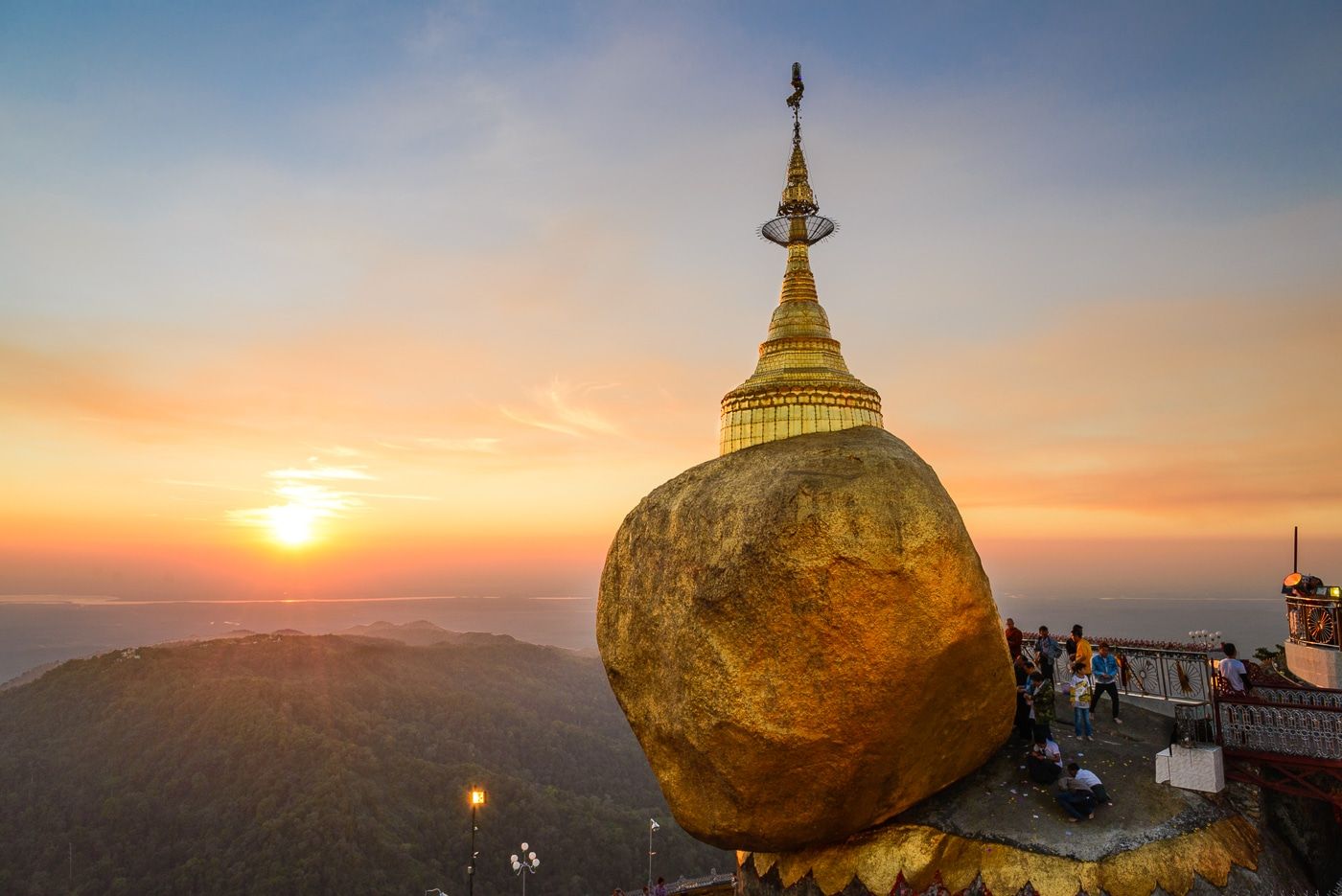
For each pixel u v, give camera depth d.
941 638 10.60
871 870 11.72
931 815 12.05
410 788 135.00
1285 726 12.11
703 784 11.91
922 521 10.74
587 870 117.81
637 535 13.66
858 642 10.44
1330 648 17.16
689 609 11.61
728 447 15.47
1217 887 10.56
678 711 11.77
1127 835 10.99
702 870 124.00
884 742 10.89
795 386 15.00
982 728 12.08
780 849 12.29
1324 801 13.09
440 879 108.81
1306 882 11.87
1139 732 14.41
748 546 10.93
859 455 11.59
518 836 124.50
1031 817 11.58
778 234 18.09
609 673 13.99
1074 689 14.51
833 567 10.43
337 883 101.94
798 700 10.62
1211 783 11.81
